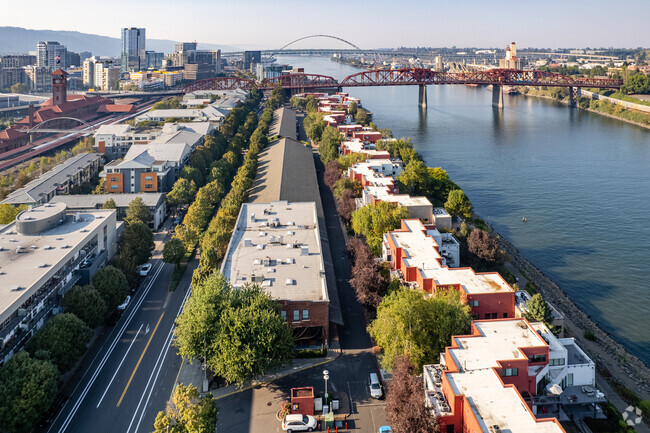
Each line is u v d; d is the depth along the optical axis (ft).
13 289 491.72
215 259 653.71
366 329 556.10
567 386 442.50
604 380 513.86
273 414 437.17
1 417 387.96
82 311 529.86
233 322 456.45
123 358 518.37
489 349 417.49
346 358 513.86
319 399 441.27
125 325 577.43
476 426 337.93
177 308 612.70
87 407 449.89
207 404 392.27
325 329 522.88
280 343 456.45
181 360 514.27
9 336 467.52
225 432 418.92
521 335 437.17
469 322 466.29
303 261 609.42
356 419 432.25
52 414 435.94
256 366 447.42
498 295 516.32
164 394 465.06
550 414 419.54
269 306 479.82
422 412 359.87
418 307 457.68
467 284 537.65
